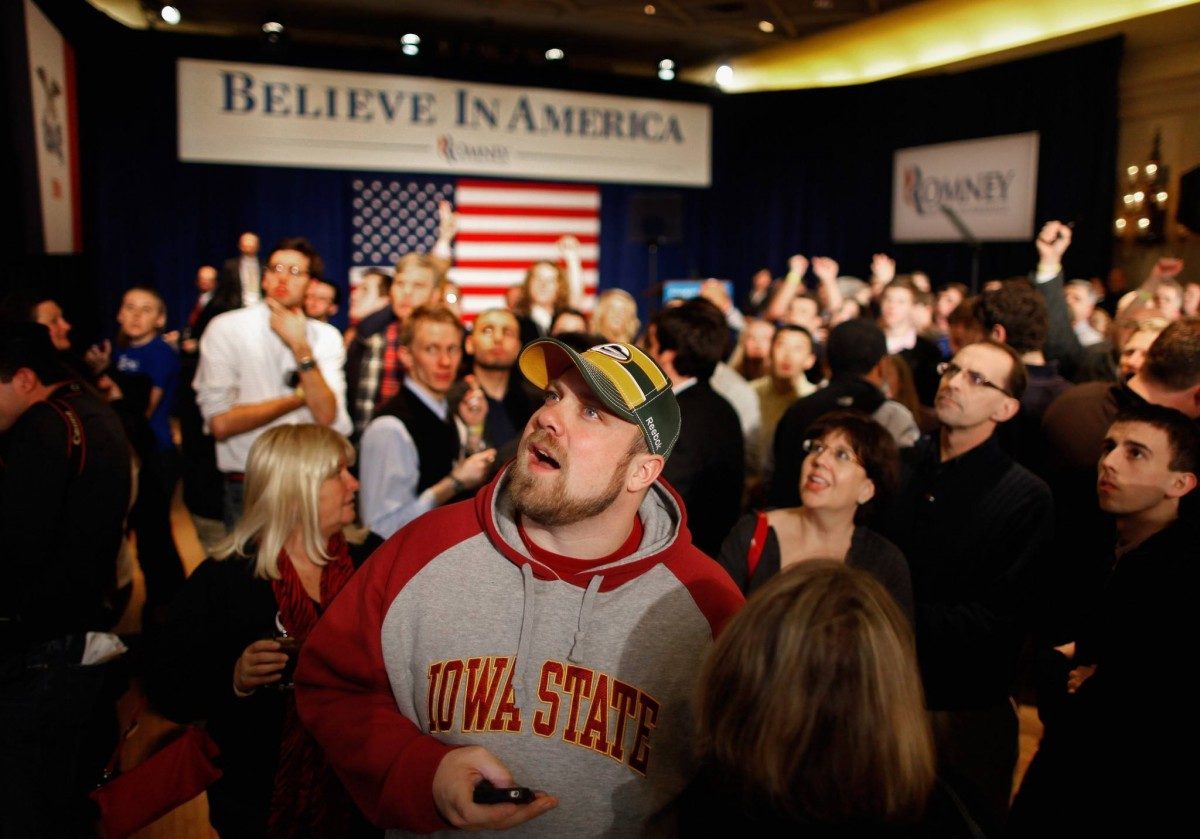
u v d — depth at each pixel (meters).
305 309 4.65
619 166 9.38
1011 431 3.08
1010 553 2.07
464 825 1.00
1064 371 3.67
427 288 4.02
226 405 3.10
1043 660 1.93
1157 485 1.90
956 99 8.59
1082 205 7.48
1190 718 1.37
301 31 8.72
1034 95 7.84
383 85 8.38
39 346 2.14
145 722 3.01
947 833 0.99
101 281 7.71
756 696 0.91
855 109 9.59
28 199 4.39
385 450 2.53
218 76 7.90
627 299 4.12
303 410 3.21
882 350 2.89
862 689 0.89
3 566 2.01
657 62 10.14
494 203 9.12
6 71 4.01
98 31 7.00
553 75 8.97
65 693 1.97
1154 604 1.48
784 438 2.83
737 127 10.27
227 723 1.66
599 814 1.08
